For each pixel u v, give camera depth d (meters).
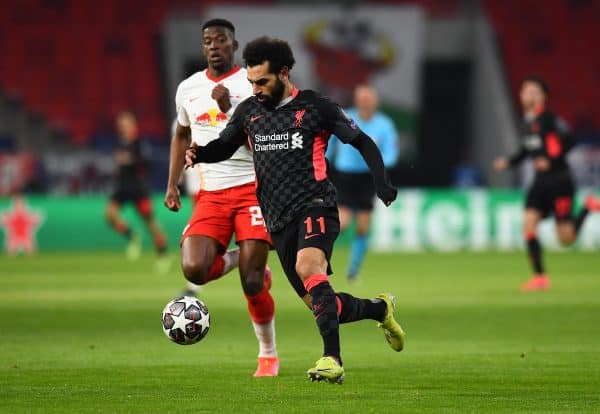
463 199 93.94
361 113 60.41
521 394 22.20
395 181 127.88
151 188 109.75
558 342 32.94
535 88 54.41
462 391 22.64
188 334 23.83
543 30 126.88
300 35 120.31
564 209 54.12
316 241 22.59
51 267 72.00
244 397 21.69
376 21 120.44
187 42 121.75
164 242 69.88
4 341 33.22
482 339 33.91
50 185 106.06
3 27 121.31
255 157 23.47
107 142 116.12
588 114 123.31
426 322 39.22
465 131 128.25
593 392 22.52
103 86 119.75
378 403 20.86
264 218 23.73
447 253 88.44
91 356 29.41
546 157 53.91
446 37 122.81
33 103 117.12
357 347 31.89
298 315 42.22
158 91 120.88
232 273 68.12
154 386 23.39
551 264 74.75
